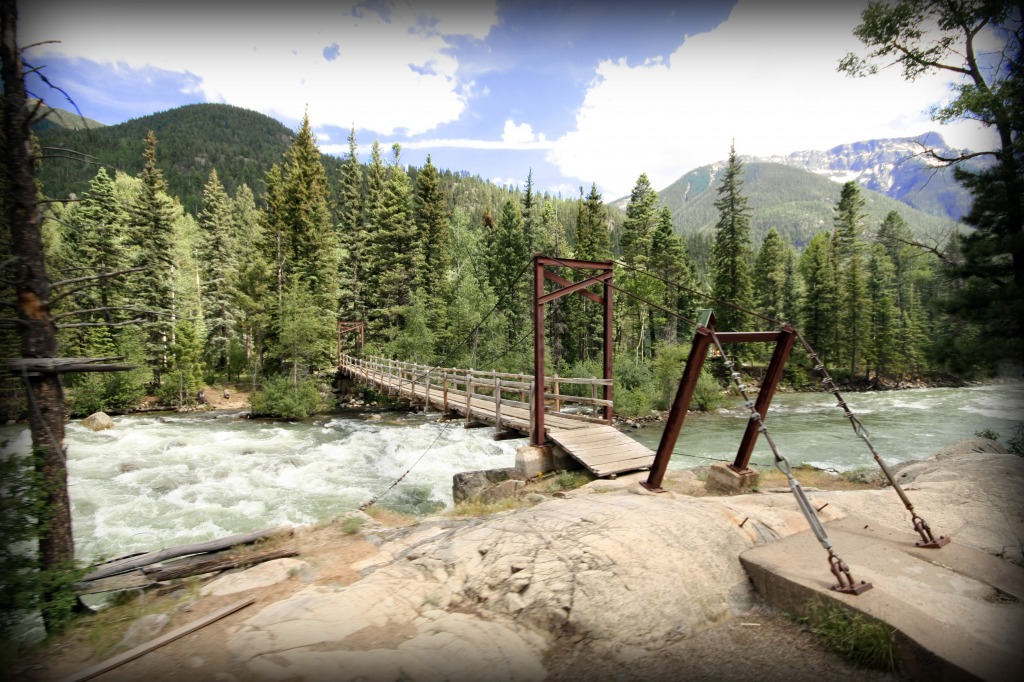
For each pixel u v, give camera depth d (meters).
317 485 13.02
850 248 48.06
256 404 28.81
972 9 10.71
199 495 12.16
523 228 46.78
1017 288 10.42
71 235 23.69
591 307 42.66
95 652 3.84
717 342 5.70
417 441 17.95
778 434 22.86
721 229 43.03
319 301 35.50
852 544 4.42
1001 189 10.62
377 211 40.50
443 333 36.66
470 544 4.59
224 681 3.07
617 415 29.62
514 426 11.13
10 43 4.97
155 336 32.31
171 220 32.94
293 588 4.62
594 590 3.65
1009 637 2.87
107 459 16.36
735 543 4.43
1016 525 4.94
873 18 12.08
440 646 3.27
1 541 4.48
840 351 46.12
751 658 3.15
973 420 25.06
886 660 2.92
